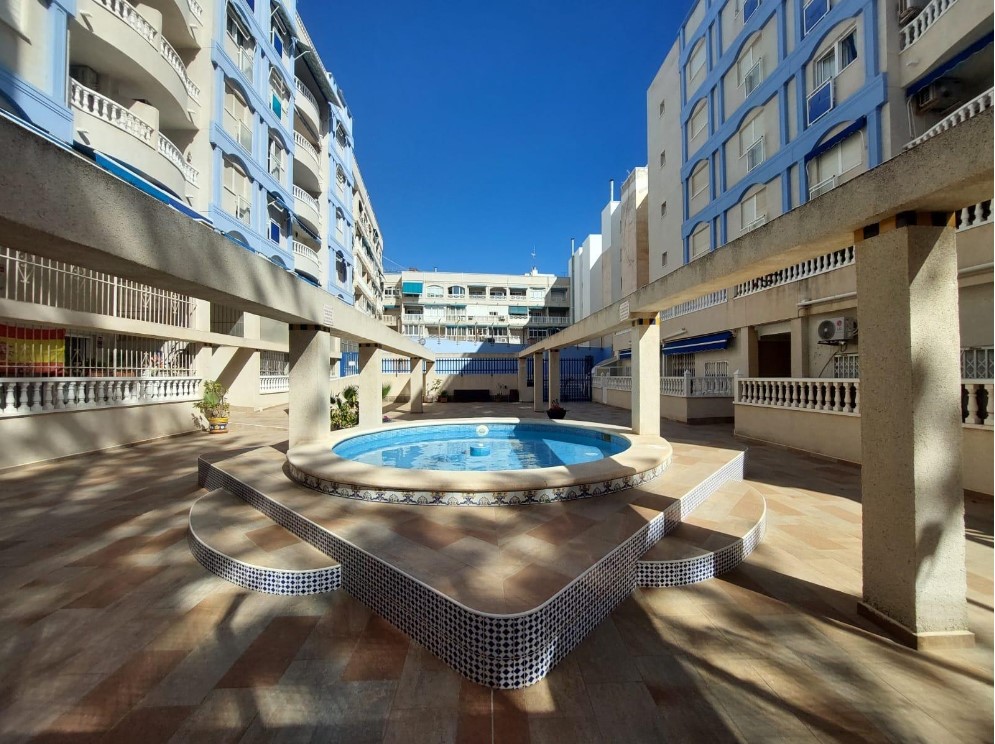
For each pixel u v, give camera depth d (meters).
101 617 3.34
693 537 4.49
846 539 4.92
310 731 2.29
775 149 14.80
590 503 4.96
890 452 3.11
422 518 4.44
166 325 12.61
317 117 24.97
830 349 11.79
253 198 18.25
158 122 13.47
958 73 9.79
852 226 3.28
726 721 2.36
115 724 2.32
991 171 2.35
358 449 9.28
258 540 4.41
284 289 6.20
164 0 13.48
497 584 3.01
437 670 2.77
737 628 3.23
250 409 18.64
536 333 56.56
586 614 3.17
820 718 2.38
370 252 41.56
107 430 10.27
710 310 17.12
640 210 27.34
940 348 2.95
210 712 2.41
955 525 2.96
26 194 2.57
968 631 2.98
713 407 15.11
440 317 56.41
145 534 5.06
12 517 5.63
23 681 2.65
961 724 2.33
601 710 2.44
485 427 11.72
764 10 14.97
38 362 9.55
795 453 9.52
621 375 26.17
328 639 3.08
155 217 3.72
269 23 19.45
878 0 11.05
